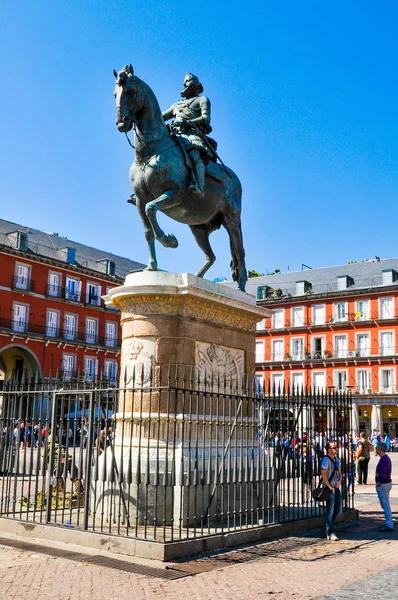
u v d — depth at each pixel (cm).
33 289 4338
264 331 5222
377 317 4688
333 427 850
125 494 695
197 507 700
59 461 723
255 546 663
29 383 752
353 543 718
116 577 522
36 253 4397
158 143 769
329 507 748
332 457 769
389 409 4612
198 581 517
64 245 5000
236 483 678
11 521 701
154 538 596
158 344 745
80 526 668
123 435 668
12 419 764
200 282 772
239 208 908
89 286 4772
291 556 629
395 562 625
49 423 900
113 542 608
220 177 864
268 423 769
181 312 754
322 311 4991
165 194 762
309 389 803
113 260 5488
